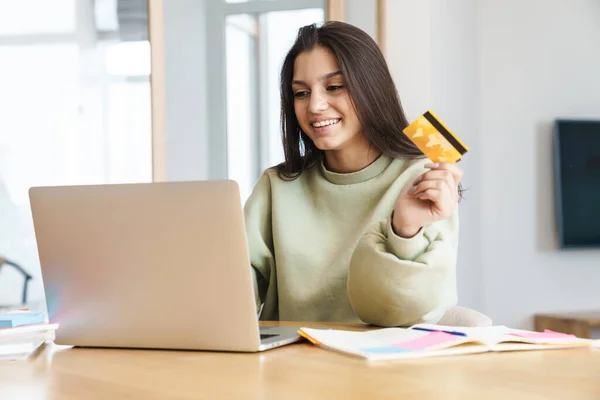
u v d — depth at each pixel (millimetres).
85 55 2781
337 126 1734
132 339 1222
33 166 2674
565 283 4141
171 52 2928
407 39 3551
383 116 1743
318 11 3293
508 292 4070
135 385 950
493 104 4082
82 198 1214
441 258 1387
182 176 2953
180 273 1169
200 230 1144
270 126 3168
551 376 955
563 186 4074
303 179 1898
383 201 1749
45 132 2697
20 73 2656
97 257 1221
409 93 3559
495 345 1134
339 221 1815
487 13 4102
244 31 3109
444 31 3682
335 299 1764
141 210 1174
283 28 3203
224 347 1163
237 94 3088
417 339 1181
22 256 2648
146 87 2881
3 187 2615
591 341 1169
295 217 1851
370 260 1407
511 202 4074
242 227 1123
